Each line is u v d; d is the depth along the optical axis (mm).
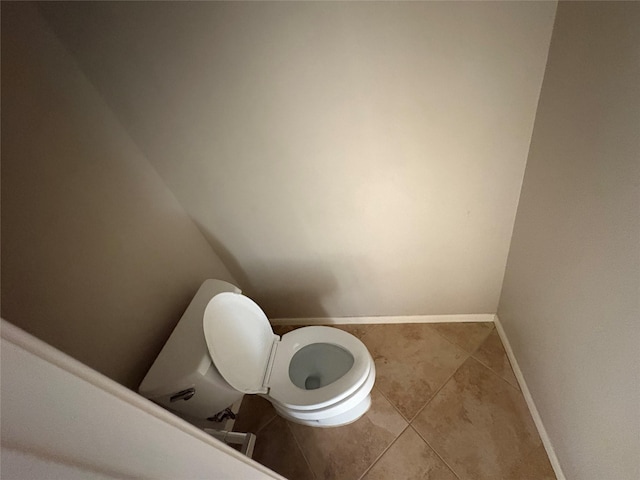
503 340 1750
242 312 1397
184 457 591
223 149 1294
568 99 960
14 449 343
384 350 1842
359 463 1486
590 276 965
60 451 392
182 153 1302
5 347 328
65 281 920
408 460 1461
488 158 1257
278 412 1537
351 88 1127
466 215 1431
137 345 1163
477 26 991
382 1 966
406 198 1395
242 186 1405
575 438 1183
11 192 814
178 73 1112
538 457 1388
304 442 1588
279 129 1233
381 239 1555
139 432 490
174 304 1364
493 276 1657
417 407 1605
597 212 897
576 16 878
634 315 817
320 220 1503
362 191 1388
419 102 1142
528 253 1339
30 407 354
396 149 1257
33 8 950
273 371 1421
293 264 1704
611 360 927
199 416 1232
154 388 1093
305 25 1016
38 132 894
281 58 1078
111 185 1108
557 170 1062
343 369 1501
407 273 1691
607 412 980
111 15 1003
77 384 396
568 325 1116
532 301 1365
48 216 892
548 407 1348
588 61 857
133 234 1177
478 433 1486
